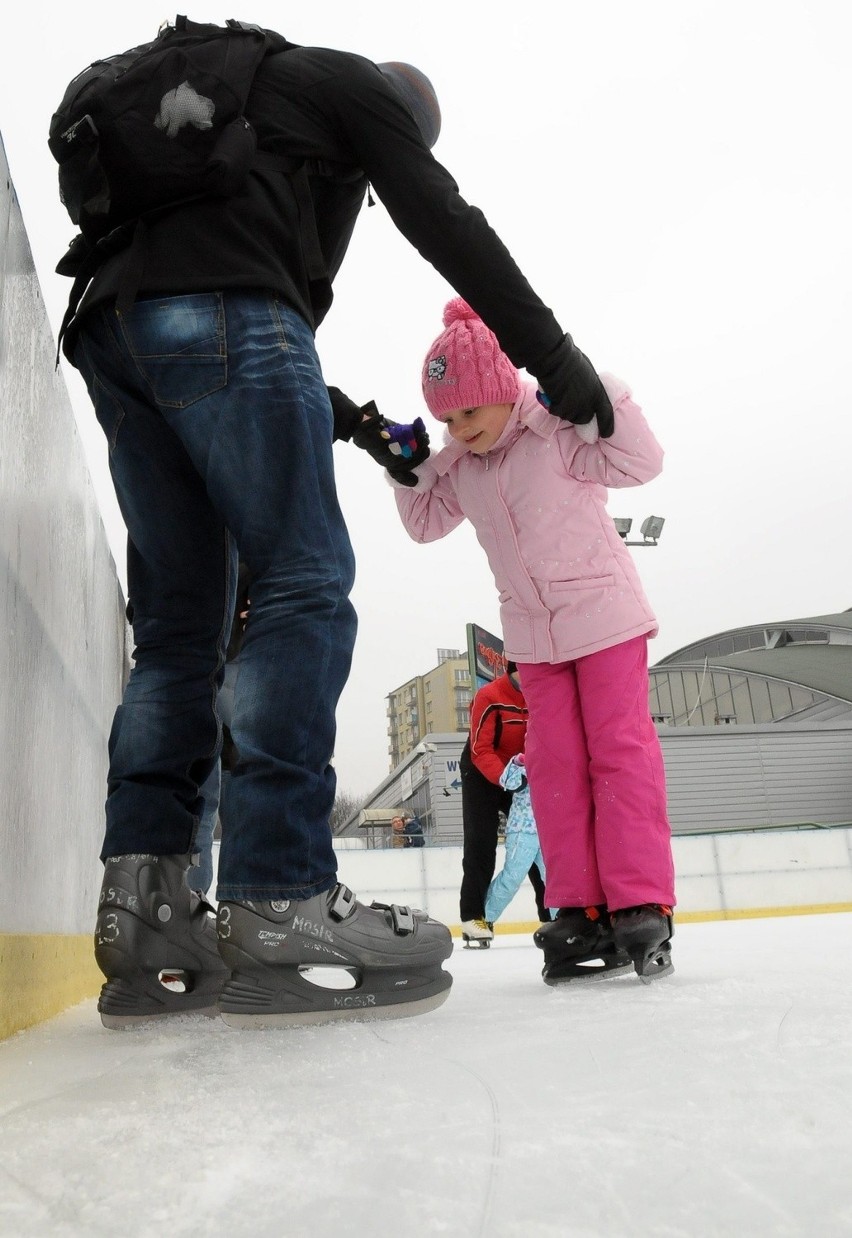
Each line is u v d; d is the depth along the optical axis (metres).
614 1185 0.42
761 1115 0.54
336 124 1.17
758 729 21.89
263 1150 0.50
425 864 8.19
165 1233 0.38
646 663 1.80
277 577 1.08
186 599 1.30
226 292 1.09
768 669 34.84
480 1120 0.55
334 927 1.07
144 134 1.10
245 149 1.09
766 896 9.62
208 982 1.25
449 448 1.91
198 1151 0.50
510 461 1.81
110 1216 0.40
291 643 1.06
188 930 1.24
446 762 20.66
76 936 1.94
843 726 22.19
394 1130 0.53
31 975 1.33
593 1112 0.56
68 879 1.85
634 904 1.62
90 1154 0.51
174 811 1.26
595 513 1.80
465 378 1.74
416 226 1.19
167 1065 0.83
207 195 1.11
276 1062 0.81
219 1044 0.96
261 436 1.07
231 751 2.04
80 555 2.15
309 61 1.17
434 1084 0.67
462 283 1.24
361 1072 0.74
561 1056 0.77
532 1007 1.23
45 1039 1.13
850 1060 0.69
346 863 8.03
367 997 1.09
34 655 1.50
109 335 1.17
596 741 1.71
